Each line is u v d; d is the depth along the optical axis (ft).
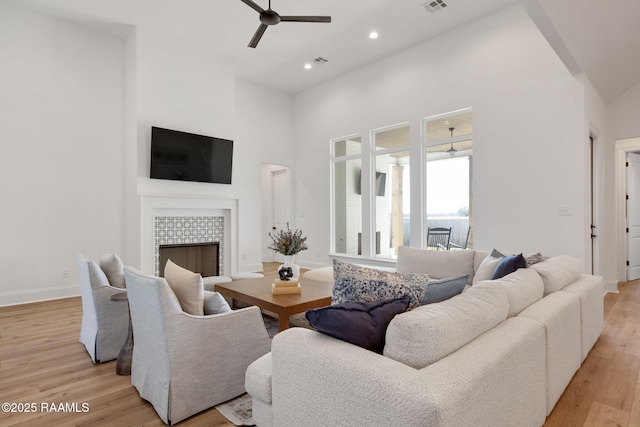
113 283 9.39
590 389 7.01
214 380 6.53
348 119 20.99
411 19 15.25
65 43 15.33
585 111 12.91
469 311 4.55
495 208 14.89
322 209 22.66
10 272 13.99
